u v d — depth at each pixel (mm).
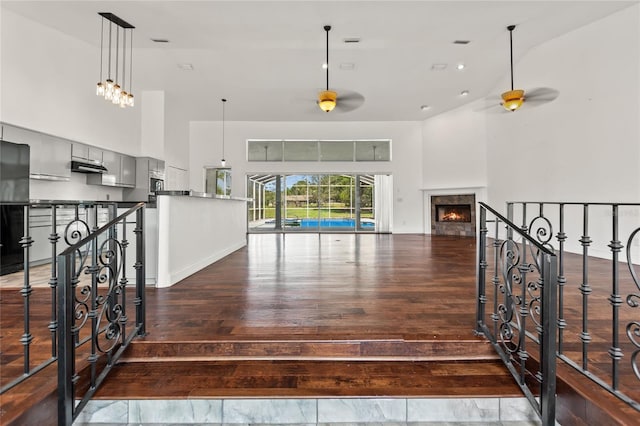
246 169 8430
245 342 1790
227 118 8055
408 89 6320
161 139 6488
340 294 2682
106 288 2844
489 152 6824
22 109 3938
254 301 2492
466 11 3645
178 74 5605
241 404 1526
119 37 4121
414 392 1544
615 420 1194
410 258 4500
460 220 7805
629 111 3877
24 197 3746
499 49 4832
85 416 1519
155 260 2943
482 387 1582
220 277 3314
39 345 1779
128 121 6023
